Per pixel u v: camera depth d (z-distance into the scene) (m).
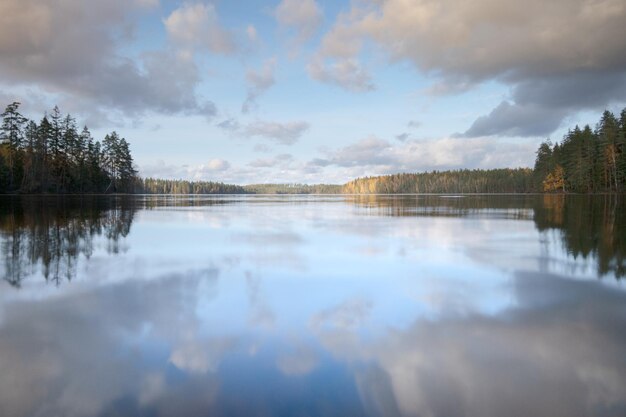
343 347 6.45
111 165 82.25
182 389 5.14
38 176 61.38
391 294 9.48
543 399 4.97
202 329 7.22
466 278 10.98
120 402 4.85
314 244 16.91
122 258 13.57
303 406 4.78
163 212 35.28
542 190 88.06
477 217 29.86
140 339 6.75
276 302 8.86
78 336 6.85
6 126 56.56
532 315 8.00
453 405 4.82
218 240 17.97
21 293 9.34
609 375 5.58
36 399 4.90
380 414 4.62
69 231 19.61
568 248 15.41
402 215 33.31
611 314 8.03
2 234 18.08
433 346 6.52
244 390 5.13
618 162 67.88
